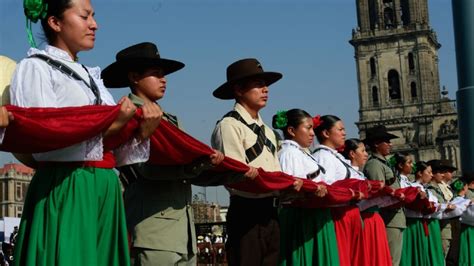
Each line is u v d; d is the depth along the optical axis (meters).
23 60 4.23
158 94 5.86
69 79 4.33
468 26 15.52
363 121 85.25
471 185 15.88
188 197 5.95
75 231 4.12
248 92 7.19
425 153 82.56
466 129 15.46
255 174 6.40
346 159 10.04
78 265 4.09
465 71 15.51
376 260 9.60
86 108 4.07
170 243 5.65
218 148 6.97
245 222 6.99
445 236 16.34
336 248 8.34
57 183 4.18
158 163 5.56
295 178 7.16
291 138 8.36
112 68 5.83
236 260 6.98
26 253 4.14
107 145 4.43
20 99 4.12
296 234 8.31
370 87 85.88
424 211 12.17
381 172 10.98
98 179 4.33
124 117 4.31
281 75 7.30
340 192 8.16
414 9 85.44
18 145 3.87
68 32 4.45
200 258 28.16
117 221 4.41
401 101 84.62
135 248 5.70
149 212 5.70
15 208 51.91
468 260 14.32
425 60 84.44
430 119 83.12
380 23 86.31
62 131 3.90
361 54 86.50
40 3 4.35
